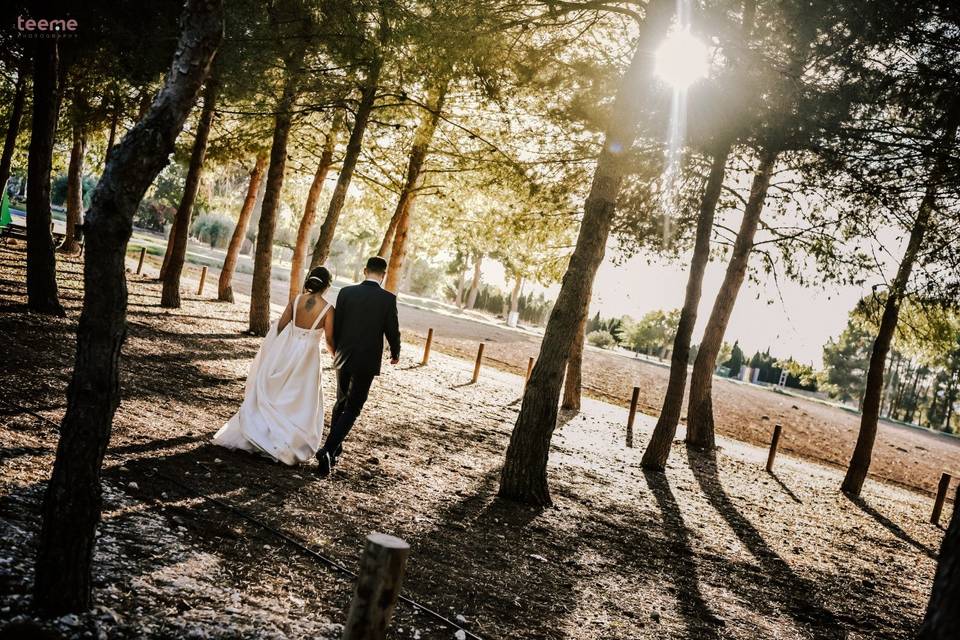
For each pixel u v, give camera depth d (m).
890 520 11.66
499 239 17.06
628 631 4.45
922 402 80.75
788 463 16.73
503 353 30.50
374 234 26.83
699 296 11.27
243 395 8.95
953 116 6.52
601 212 7.41
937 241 7.96
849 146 7.35
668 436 11.38
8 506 3.82
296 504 5.29
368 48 10.59
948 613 1.76
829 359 74.62
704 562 6.64
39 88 10.90
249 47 10.55
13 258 20.02
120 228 2.80
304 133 18.64
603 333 63.41
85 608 2.93
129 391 7.60
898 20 6.41
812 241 13.28
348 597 3.91
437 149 15.90
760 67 7.64
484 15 8.27
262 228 15.40
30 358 7.82
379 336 6.64
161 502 4.61
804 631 5.29
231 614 3.32
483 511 6.52
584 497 8.24
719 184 10.92
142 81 11.58
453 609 4.14
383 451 7.98
